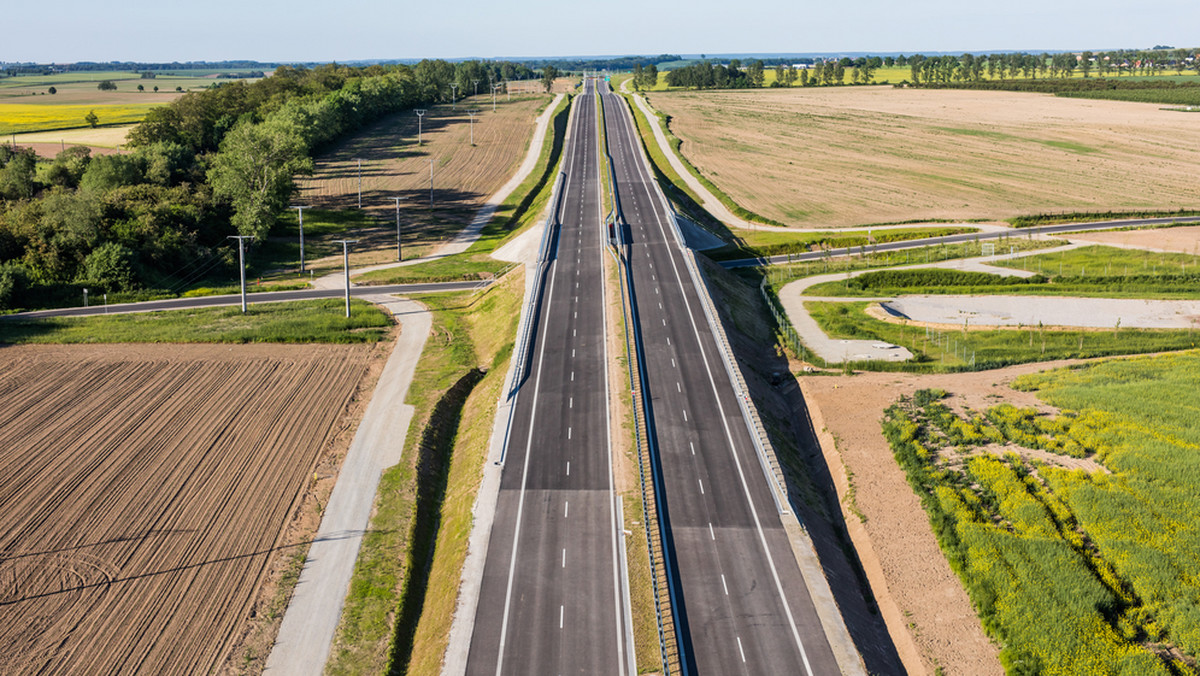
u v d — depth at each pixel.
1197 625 44.81
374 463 63.59
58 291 105.50
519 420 68.12
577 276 103.44
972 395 75.00
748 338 91.50
